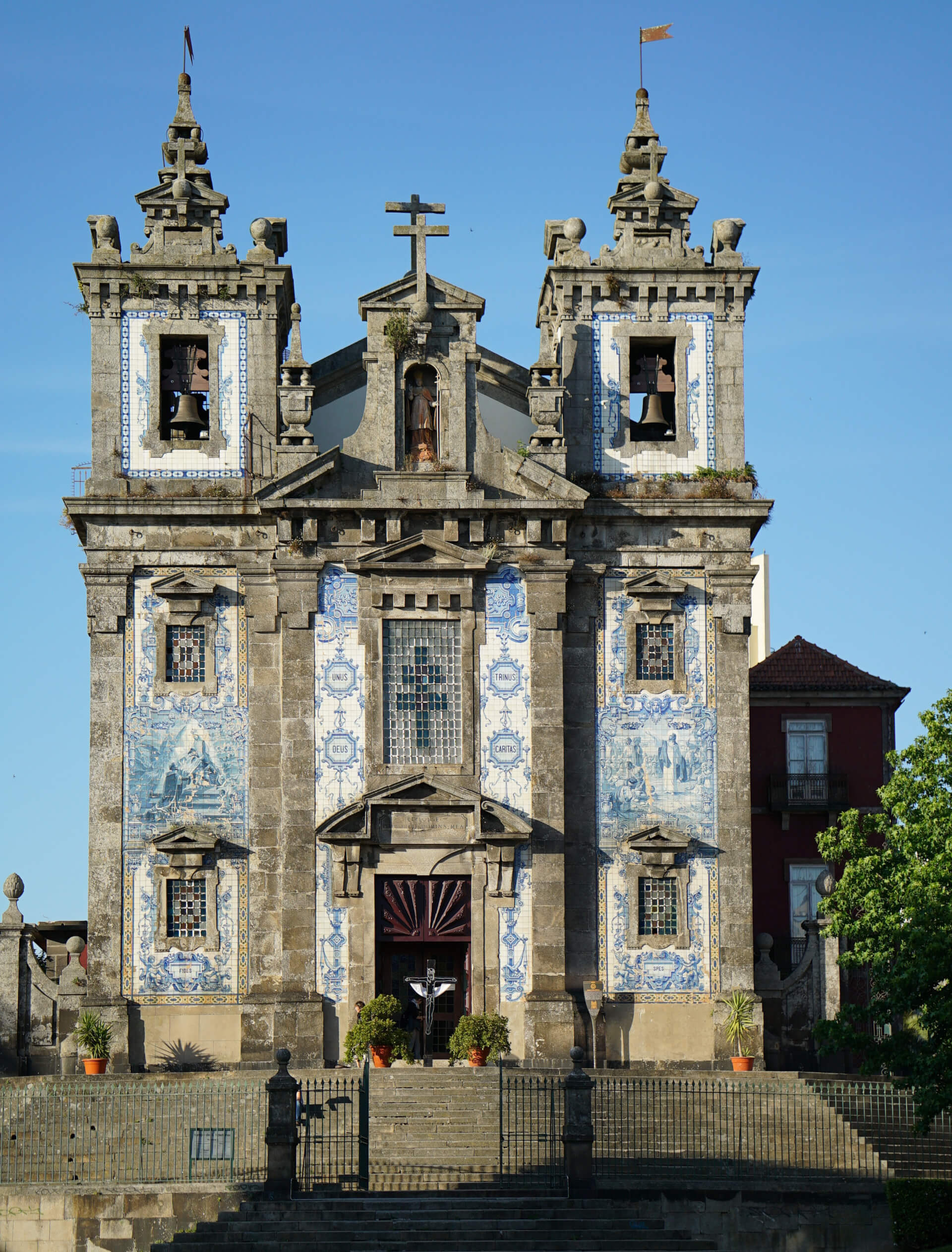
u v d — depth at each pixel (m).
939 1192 39.56
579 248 51.97
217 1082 44.53
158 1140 41.91
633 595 50.28
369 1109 41.00
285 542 49.56
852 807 59.41
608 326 51.88
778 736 59.91
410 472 49.69
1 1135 42.31
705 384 51.75
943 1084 40.09
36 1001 49.50
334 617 49.56
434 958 49.06
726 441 51.56
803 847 59.19
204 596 49.56
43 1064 49.16
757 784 59.50
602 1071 46.94
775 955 58.34
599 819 49.59
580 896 49.25
